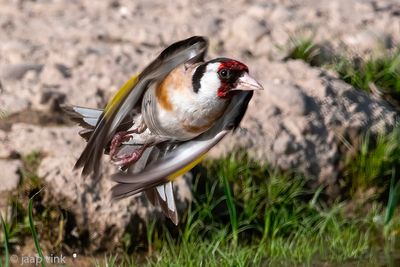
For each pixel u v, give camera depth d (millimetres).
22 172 11617
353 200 12688
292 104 13016
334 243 11703
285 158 12508
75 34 14695
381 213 12516
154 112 8414
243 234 11891
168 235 11633
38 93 12812
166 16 15398
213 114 8367
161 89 8359
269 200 12102
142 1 15867
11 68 13367
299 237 11766
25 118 12586
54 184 11516
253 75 13625
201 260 11000
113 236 11469
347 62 14211
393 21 15219
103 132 7973
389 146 12914
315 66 14305
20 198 11438
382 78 14047
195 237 11633
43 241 11398
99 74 13398
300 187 12320
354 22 15156
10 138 12062
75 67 13602
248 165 12242
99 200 11516
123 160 8359
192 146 8438
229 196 11336
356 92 13562
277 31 14750
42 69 13445
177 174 8289
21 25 15000
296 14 15336
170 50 7559
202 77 8312
